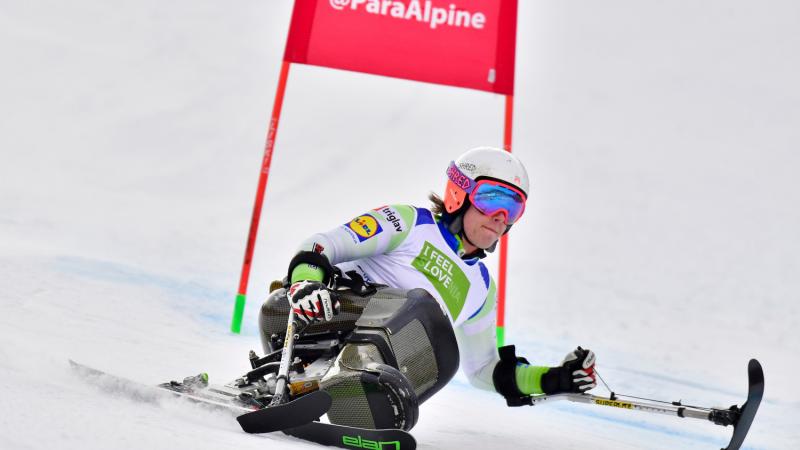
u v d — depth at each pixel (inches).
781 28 4968.0
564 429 687.1
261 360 564.7
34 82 3068.4
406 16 997.2
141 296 918.4
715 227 2723.9
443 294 581.9
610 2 5032.0
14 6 3725.4
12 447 346.6
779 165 3656.5
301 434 481.1
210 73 3575.3
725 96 4313.5
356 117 3260.3
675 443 716.0
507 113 1000.9
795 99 4375.0
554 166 3294.8
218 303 987.9
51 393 445.4
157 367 633.0
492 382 622.8
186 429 430.3
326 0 993.5
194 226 1644.9
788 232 2763.3
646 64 4552.2
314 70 3609.7
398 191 2647.6
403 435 454.9
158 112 3029.0
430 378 541.0
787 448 745.6
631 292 1726.1
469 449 558.3
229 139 2859.3
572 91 4188.0
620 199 2955.2
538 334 1181.7
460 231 589.6
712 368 1126.4
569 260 2028.8
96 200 1753.2
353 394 497.0
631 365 1067.9
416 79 995.3
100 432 388.2
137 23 3880.4
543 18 4756.4
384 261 577.6
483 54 1001.5
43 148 2343.8
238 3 4254.4
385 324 523.5
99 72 3329.2
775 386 1042.7
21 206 1471.5
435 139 3216.0
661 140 3811.5
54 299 808.9
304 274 521.7
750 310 1690.5
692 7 5012.3
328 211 2237.9
